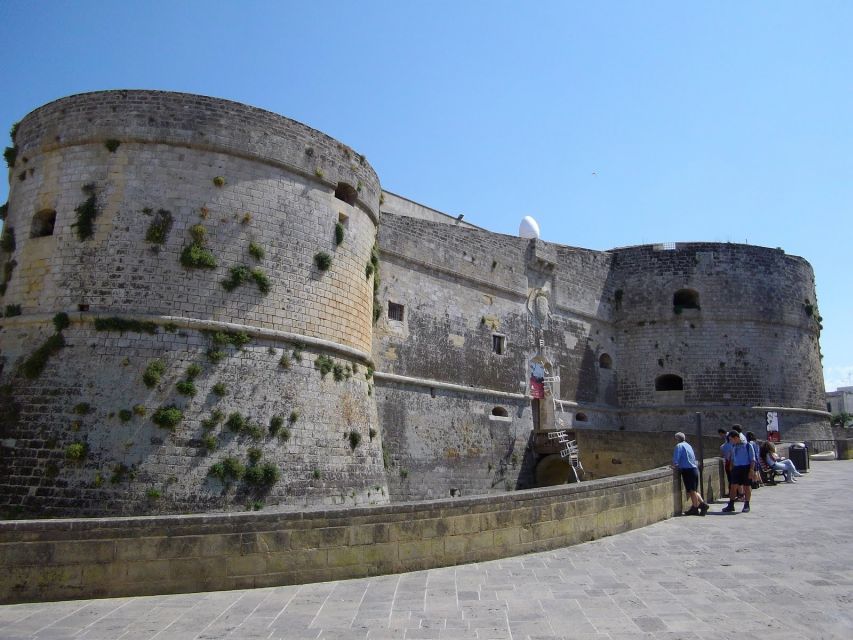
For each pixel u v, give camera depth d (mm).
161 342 18500
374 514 10547
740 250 43094
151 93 20172
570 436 35312
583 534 12898
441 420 30406
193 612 8578
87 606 8844
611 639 7270
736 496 17484
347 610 8602
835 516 15648
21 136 21547
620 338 43312
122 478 17094
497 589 9477
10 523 9141
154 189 19562
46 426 17688
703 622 7777
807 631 7395
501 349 35031
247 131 20719
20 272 19812
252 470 18484
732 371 41094
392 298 29156
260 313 19938
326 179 22531
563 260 40281
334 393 21453
